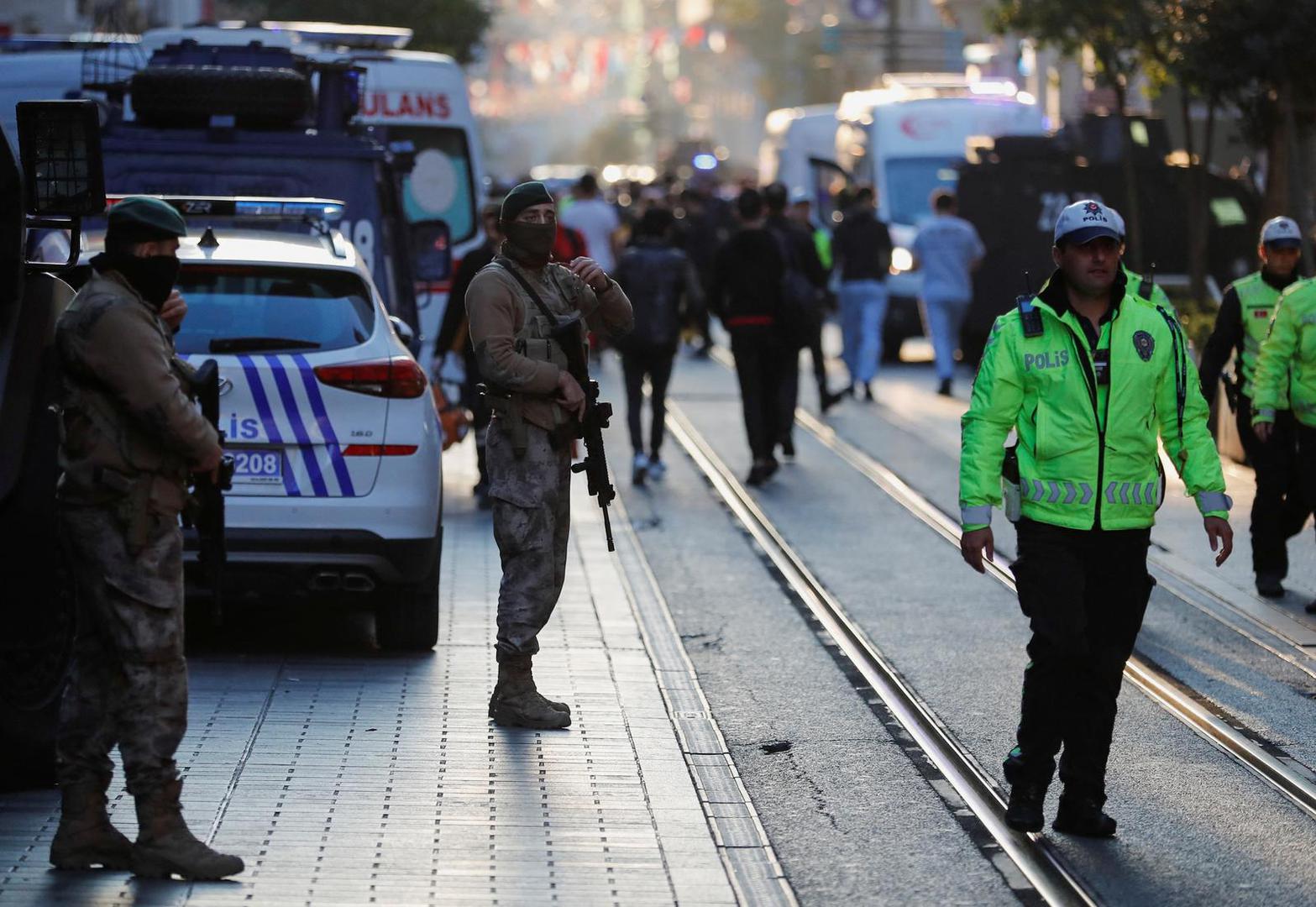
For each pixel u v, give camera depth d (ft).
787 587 115.96
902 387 233.55
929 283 222.07
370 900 59.52
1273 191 190.29
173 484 59.52
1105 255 65.36
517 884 61.62
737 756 79.36
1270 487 110.42
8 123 169.27
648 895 61.05
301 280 93.66
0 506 69.56
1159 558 123.65
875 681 92.38
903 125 282.15
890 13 573.33
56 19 320.91
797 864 65.51
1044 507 66.49
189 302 91.91
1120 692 90.22
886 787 75.05
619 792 72.54
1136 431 66.28
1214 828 69.56
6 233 69.77
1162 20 192.44
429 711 84.12
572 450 82.33
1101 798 68.44
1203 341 186.19
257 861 62.90
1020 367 66.69
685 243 273.75
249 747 77.10
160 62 145.28
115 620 59.16
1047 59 395.14
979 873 64.80
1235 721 85.30
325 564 90.63
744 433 187.73
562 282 82.53
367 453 91.09
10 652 69.72
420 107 190.70
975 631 103.86
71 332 58.29
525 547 81.25
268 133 132.05
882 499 148.66
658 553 126.62
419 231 133.90
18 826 66.54
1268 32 175.63
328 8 340.39
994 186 246.68
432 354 173.78
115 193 130.11
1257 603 109.60
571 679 91.20
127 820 66.74
